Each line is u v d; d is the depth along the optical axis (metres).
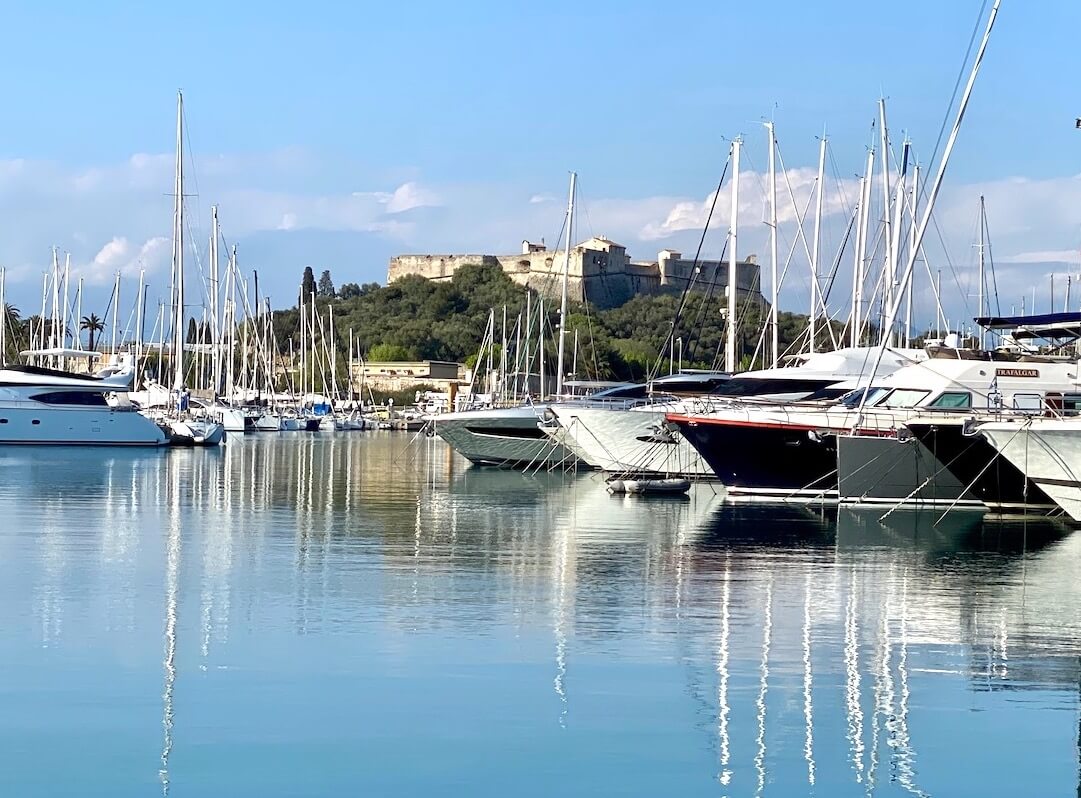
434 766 13.72
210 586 23.23
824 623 20.56
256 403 116.75
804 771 13.80
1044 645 19.16
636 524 33.66
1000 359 37.12
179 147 79.62
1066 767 14.00
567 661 17.83
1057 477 31.72
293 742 14.38
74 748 14.11
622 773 13.63
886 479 36.44
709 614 21.14
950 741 14.77
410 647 18.55
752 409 38.12
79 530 31.25
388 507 38.44
